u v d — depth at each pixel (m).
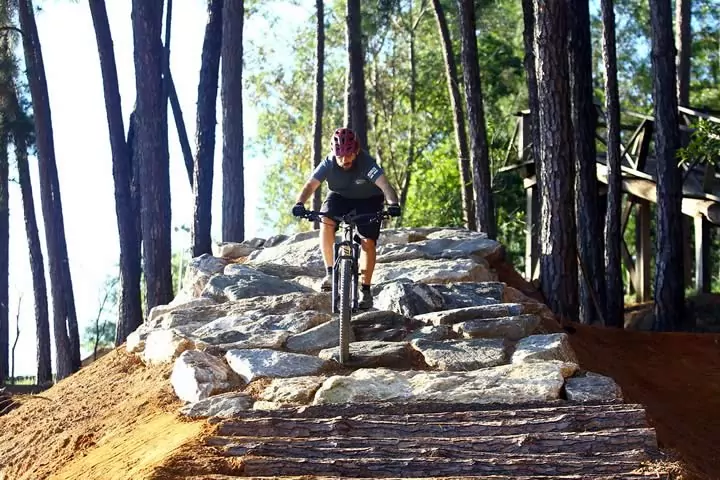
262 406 7.81
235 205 15.87
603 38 17.72
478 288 10.71
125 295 17.12
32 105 18.66
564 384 7.80
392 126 36.94
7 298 23.91
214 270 12.73
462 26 19.41
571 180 12.04
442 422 7.20
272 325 9.89
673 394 10.66
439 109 35.62
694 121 19.23
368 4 22.48
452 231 13.57
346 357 8.60
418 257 12.48
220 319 10.29
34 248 21.08
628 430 6.82
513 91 33.00
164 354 9.70
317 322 9.89
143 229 15.04
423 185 33.38
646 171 20.72
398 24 36.16
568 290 12.05
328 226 8.58
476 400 7.63
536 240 22.56
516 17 33.97
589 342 11.73
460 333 9.37
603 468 6.45
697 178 19.42
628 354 12.08
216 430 7.27
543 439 6.82
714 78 36.97
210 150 15.63
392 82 37.59
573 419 7.06
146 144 14.94
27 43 18.02
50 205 18.11
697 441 8.37
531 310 10.16
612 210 17.48
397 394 7.80
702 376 11.33
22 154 19.72
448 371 8.41
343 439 7.00
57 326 18.03
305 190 8.34
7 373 23.47
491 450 6.79
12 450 9.10
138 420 8.30
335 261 8.52
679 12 26.56
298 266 12.52
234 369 8.82
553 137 12.03
